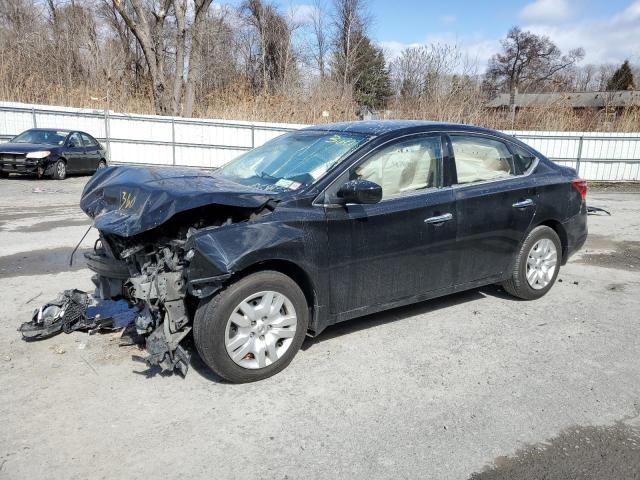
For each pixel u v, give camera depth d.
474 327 4.85
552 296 5.73
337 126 4.93
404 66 21.47
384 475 2.88
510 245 5.17
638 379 3.94
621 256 7.62
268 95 21.52
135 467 2.89
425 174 4.59
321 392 3.70
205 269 3.46
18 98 21.03
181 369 3.71
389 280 4.38
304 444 3.12
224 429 3.25
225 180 4.32
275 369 3.88
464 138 4.91
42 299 5.32
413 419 3.39
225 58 38.00
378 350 4.35
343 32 39.34
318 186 4.04
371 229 4.18
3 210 10.40
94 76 26.89
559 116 20.00
